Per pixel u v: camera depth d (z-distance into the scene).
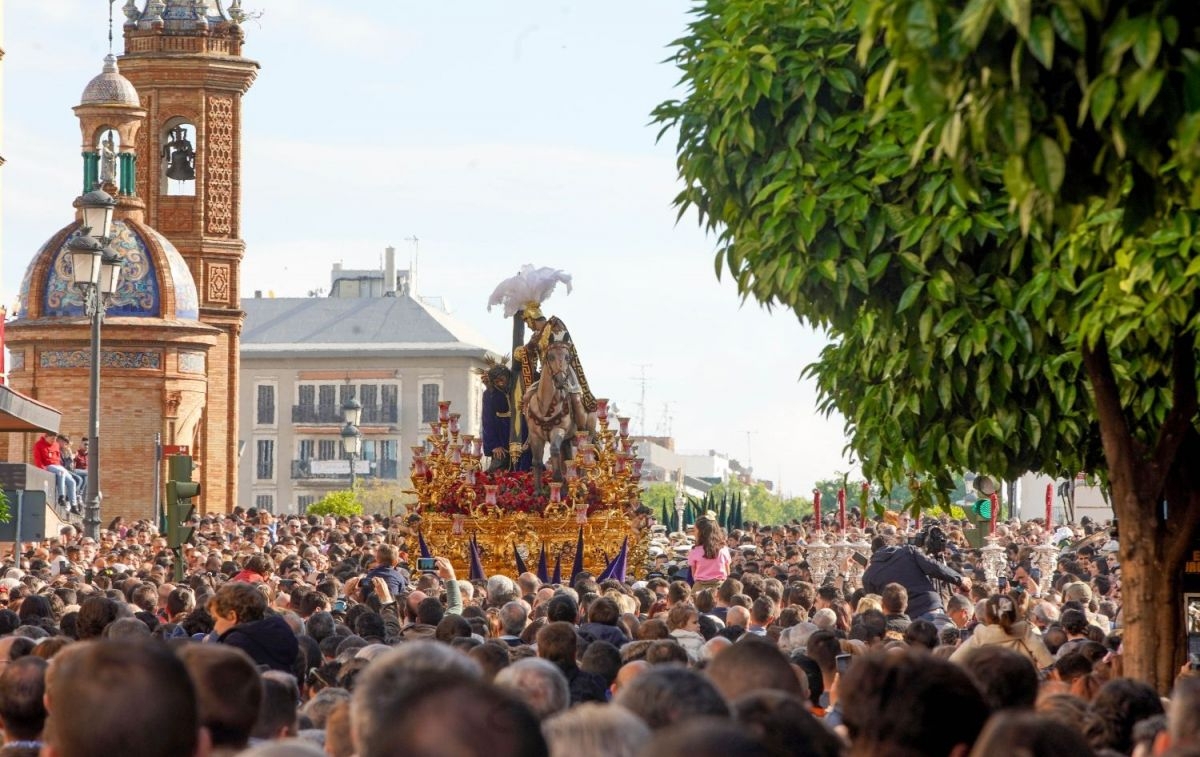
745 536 65.88
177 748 7.41
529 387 48.78
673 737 6.19
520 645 18.77
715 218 18.14
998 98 9.94
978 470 19.78
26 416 49.94
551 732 7.67
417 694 6.57
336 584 29.44
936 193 16.56
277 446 185.88
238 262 105.31
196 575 30.48
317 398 186.12
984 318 17.28
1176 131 9.84
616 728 7.64
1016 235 17.02
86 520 44.69
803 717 8.05
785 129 17.58
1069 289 16.31
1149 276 14.85
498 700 6.55
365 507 170.62
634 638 21.94
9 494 36.84
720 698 8.73
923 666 8.38
